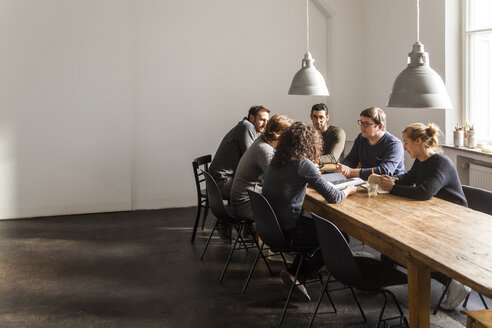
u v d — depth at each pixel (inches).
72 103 247.0
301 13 271.7
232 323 134.1
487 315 89.4
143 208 263.1
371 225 116.4
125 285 161.3
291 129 137.6
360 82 277.9
